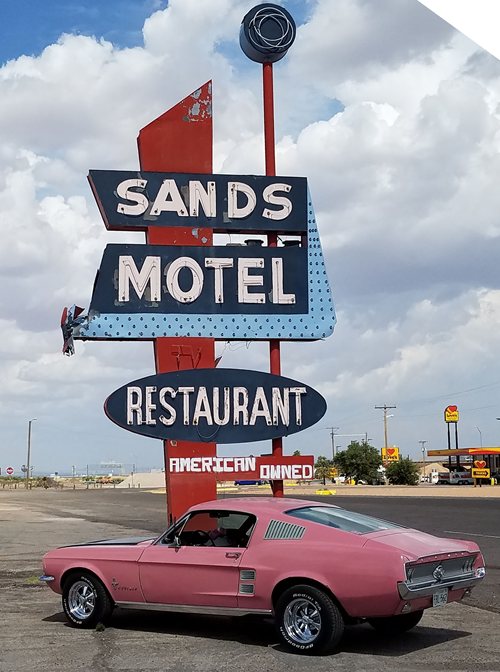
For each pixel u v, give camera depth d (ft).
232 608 30.45
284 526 30.12
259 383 50.49
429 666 27.04
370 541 28.43
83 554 33.88
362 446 316.60
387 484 293.43
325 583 28.32
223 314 51.21
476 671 26.30
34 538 80.12
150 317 50.42
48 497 210.79
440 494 170.71
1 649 29.89
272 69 54.70
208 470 49.44
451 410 309.22
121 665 27.40
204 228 52.06
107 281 50.42
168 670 26.68
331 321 51.93
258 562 29.89
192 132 53.06
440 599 28.73
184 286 51.06
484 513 104.68
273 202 52.80
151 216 51.55
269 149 53.88
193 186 52.16
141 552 32.65
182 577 31.40
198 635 32.42
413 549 28.43
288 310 51.80
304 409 50.67
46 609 38.78
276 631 30.71
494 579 48.32
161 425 49.29
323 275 52.44
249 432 50.03
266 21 53.78
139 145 52.70
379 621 33.12
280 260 52.13
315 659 28.19
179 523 32.45
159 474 453.17
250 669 26.76
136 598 32.60
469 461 337.93
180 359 50.29
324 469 324.39
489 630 33.58
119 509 140.15
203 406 49.80
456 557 29.45
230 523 31.53
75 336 49.62
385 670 26.53
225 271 51.67
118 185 51.52
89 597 33.83
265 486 264.11
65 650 29.71
